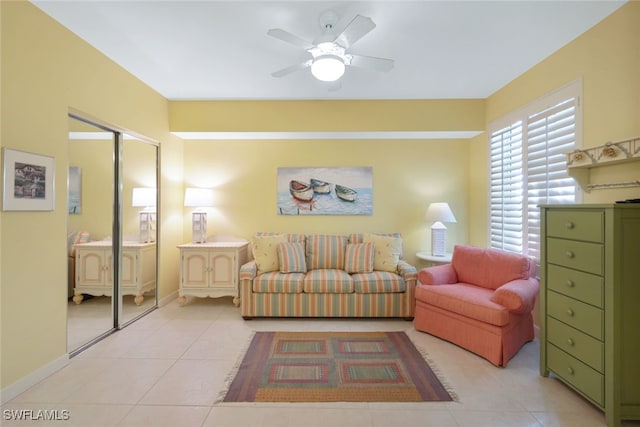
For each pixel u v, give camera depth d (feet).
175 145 13.14
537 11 6.90
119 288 9.88
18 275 6.46
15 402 6.15
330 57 6.75
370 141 13.71
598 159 6.82
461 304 8.52
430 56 8.91
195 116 12.56
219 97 12.28
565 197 8.39
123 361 7.84
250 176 13.78
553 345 6.91
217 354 8.25
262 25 7.42
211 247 11.91
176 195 13.23
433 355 8.26
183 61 9.31
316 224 13.75
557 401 6.31
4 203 6.15
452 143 13.66
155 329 9.92
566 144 8.32
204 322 10.56
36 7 6.79
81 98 8.11
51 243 7.22
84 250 8.79
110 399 6.28
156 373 7.27
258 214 13.79
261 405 6.16
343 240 12.64
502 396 6.48
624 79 6.79
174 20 7.26
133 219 10.68
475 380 7.08
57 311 7.38
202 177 13.80
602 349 5.67
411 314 10.80
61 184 7.51
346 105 12.48
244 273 10.81
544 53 8.77
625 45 6.75
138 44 8.35
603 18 7.19
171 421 5.67
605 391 5.60
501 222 11.22
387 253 11.89
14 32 6.34
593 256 5.86
